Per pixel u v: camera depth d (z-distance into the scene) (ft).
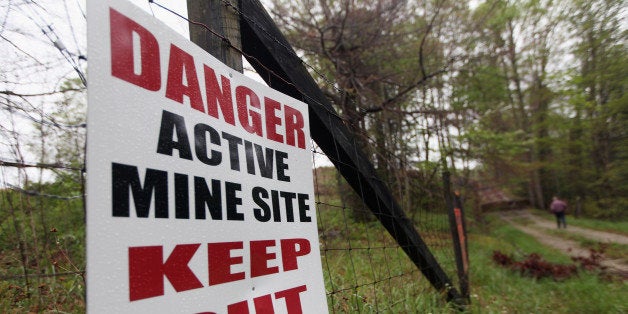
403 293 11.02
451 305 12.03
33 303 7.34
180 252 3.07
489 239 40.81
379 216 9.43
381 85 32.71
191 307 3.08
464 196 47.06
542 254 33.83
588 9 53.93
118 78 2.80
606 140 68.59
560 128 69.51
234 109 4.11
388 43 31.14
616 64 52.54
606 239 43.98
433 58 33.12
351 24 30.27
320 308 4.69
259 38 5.46
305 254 4.73
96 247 2.42
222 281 3.45
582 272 23.44
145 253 2.77
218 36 4.33
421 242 10.74
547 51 59.57
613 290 18.25
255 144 4.33
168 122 3.20
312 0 29.53
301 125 5.29
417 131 29.22
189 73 3.55
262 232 4.12
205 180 3.49
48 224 8.24
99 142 2.56
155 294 2.79
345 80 28.68
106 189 2.56
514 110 66.80
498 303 15.24
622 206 68.03
